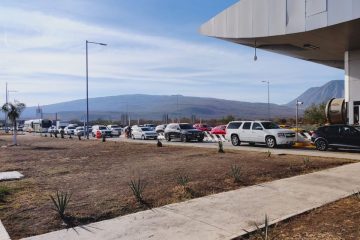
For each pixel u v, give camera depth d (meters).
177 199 8.89
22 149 27.05
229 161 15.77
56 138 48.88
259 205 8.20
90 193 9.69
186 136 35.16
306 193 9.35
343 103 28.61
